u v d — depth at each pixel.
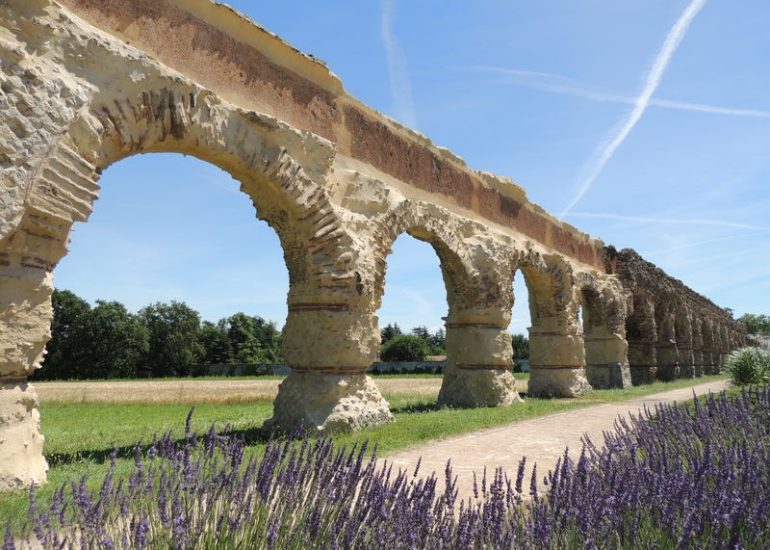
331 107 11.19
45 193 6.24
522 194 18.41
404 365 58.34
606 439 5.65
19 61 6.16
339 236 10.22
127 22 7.77
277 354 71.50
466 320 14.98
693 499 3.64
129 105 7.28
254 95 9.55
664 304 30.84
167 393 27.91
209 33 8.91
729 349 49.91
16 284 6.01
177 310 62.59
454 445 8.38
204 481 3.07
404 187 13.03
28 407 6.10
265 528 2.95
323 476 3.34
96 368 55.44
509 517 3.51
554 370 19.09
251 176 9.40
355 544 2.90
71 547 2.80
